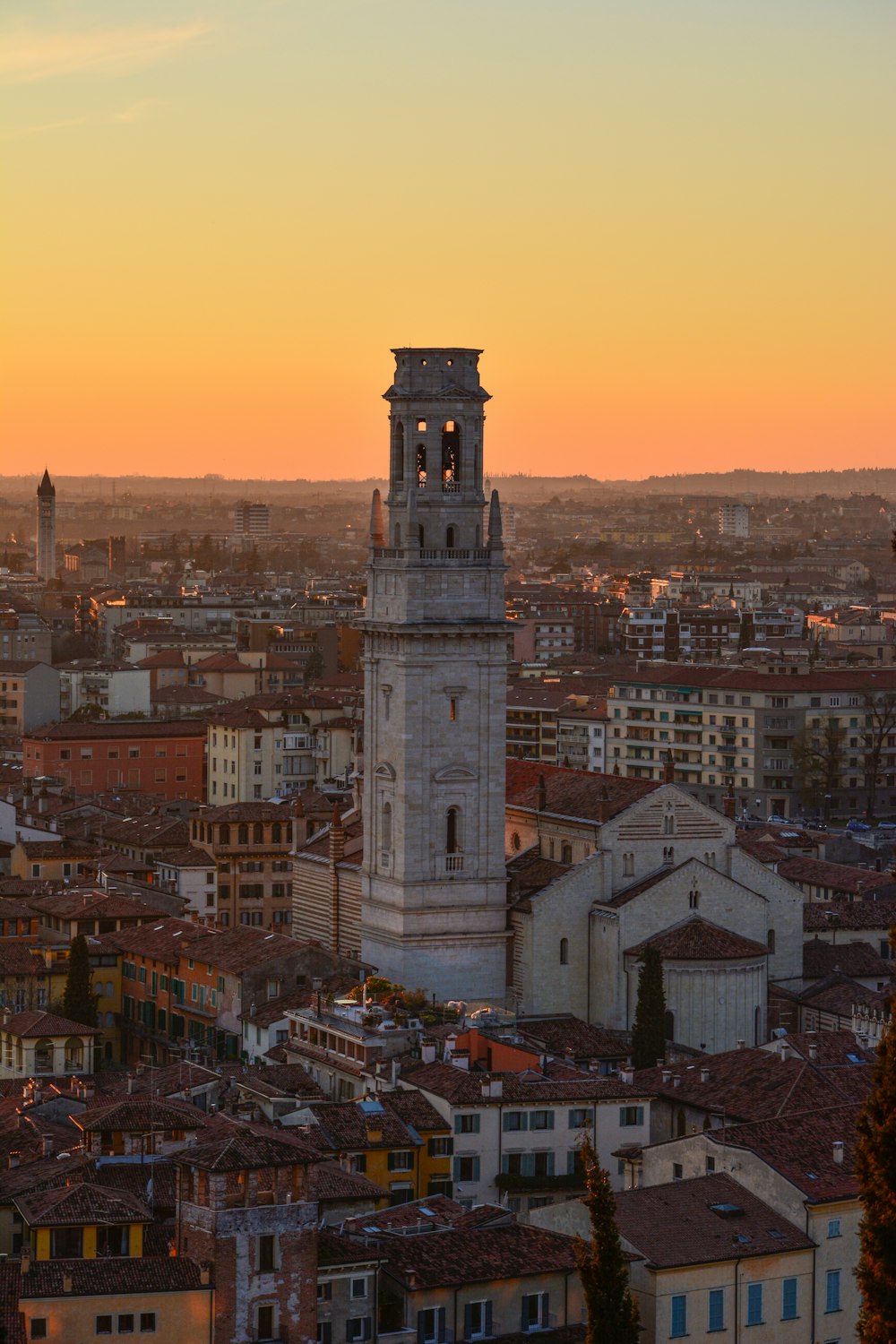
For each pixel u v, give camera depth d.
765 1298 169.50
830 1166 176.50
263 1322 155.62
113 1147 180.00
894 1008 136.12
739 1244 169.12
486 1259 165.25
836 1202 172.25
